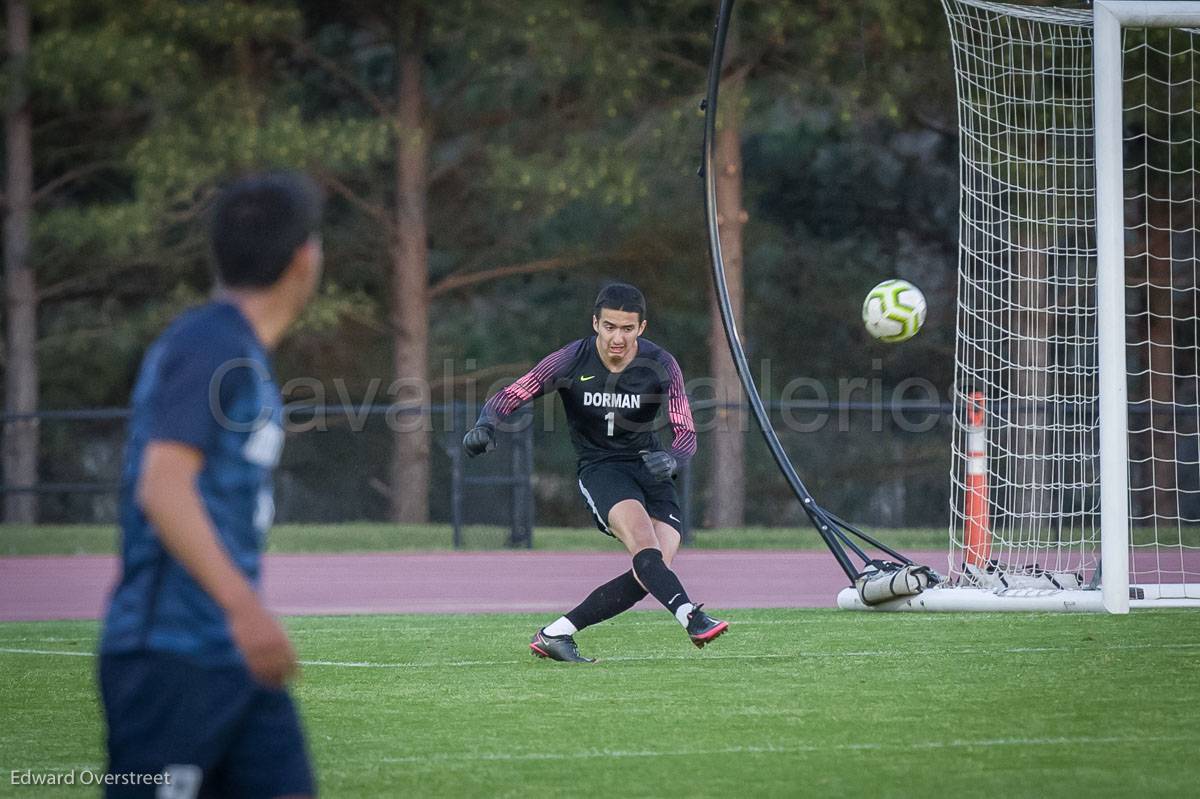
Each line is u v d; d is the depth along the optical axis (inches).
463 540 2437.3
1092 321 2554.1
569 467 3919.8
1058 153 2613.2
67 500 3730.3
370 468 3489.2
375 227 3676.2
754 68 3139.8
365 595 1679.4
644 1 3157.0
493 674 916.0
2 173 3683.6
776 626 1168.8
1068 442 2576.3
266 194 361.4
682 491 2421.3
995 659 935.0
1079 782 573.9
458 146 3823.8
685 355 3873.0
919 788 565.9
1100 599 1164.5
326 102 3806.6
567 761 628.7
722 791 566.3
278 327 367.2
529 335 3964.1
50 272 3538.4
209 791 360.8
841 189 3971.5
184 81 3090.6
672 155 3041.3
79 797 578.6
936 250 4008.4
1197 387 1341.0
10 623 1379.2
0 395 3772.1
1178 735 674.8
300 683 880.3
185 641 343.0
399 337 3472.0
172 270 3484.3
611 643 1084.5
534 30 2935.5
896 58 2952.8
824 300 3895.2
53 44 2938.0
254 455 350.9
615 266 3683.6
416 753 650.2
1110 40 1107.9
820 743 661.9
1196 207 3198.8
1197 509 3125.0
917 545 2303.2
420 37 3422.7
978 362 2667.3
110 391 3786.9
